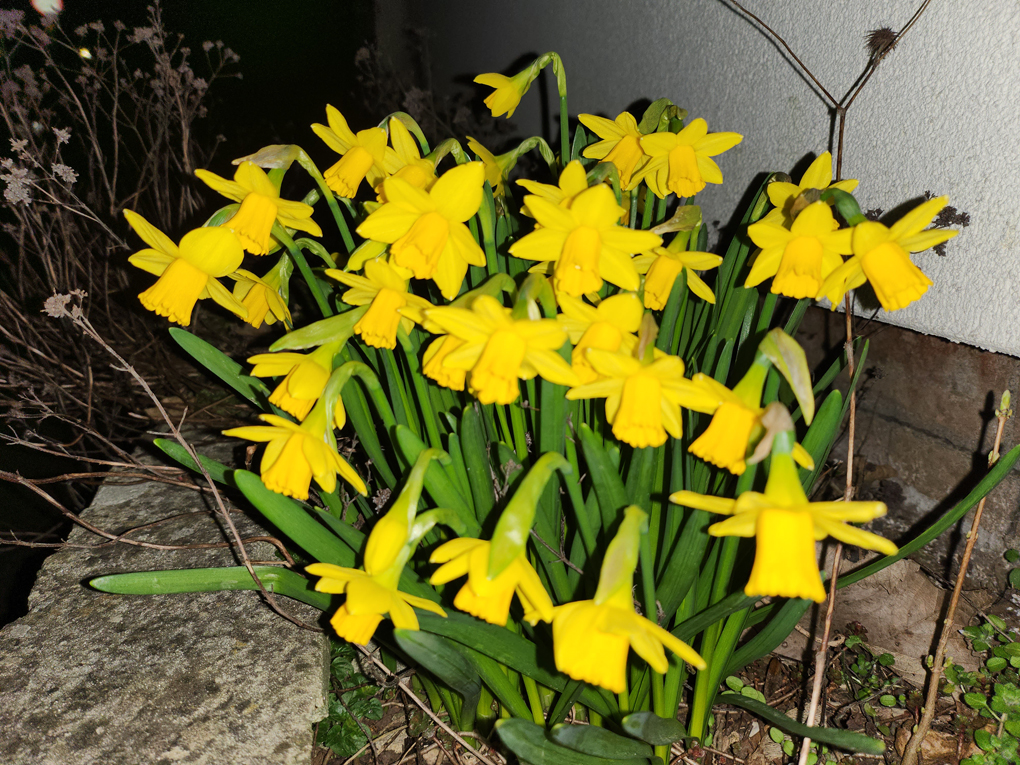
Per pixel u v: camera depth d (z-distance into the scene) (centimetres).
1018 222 42
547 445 32
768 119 58
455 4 117
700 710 37
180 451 39
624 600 26
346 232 38
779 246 34
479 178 32
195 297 35
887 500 57
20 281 77
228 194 36
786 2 54
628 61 75
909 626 46
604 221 31
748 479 30
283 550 40
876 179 50
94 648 42
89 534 53
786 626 34
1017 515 48
